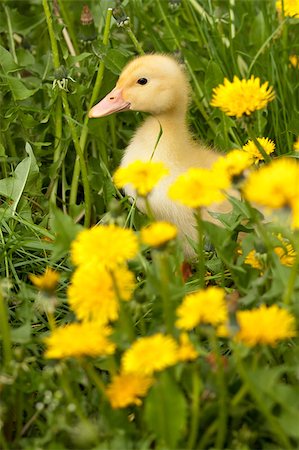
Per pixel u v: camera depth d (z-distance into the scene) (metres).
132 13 1.46
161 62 1.31
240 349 1.07
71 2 1.52
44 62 1.44
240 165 1.12
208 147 1.34
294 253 1.17
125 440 1.06
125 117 1.44
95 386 1.12
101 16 1.46
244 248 1.15
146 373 1.04
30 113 1.41
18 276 1.29
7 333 1.10
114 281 1.06
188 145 1.31
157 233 1.06
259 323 1.04
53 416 1.08
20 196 1.31
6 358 1.10
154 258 1.11
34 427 1.12
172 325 1.08
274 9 1.51
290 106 1.42
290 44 1.47
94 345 1.04
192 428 1.05
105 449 1.06
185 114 1.32
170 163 1.29
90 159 1.39
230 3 1.50
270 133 1.42
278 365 1.12
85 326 1.05
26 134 1.39
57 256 1.11
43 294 1.09
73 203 1.37
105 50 1.37
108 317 1.09
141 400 1.08
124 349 1.09
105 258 1.04
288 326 1.06
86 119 1.36
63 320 1.19
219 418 1.06
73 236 1.10
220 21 1.48
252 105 1.16
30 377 1.11
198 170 1.07
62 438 1.08
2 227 1.31
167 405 1.05
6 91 1.39
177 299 1.10
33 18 1.46
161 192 1.28
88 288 1.06
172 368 1.06
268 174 1.05
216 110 1.39
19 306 1.22
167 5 1.51
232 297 1.13
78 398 1.11
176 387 1.05
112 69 1.37
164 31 1.48
